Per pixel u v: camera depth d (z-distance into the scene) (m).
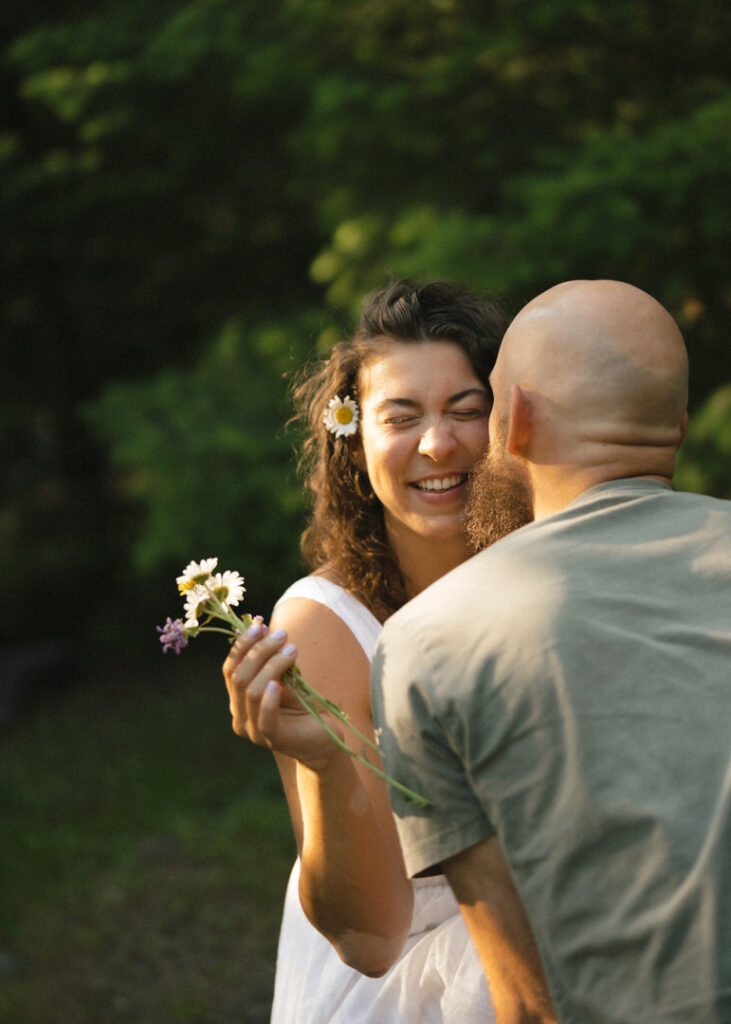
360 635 1.90
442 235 5.16
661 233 5.11
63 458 10.43
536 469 1.41
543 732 1.20
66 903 5.43
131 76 7.50
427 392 1.88
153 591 10.07
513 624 1.24
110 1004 4.53
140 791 6.95
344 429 1.97
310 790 1.53
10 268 9.35
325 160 6.45
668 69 5.92
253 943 4.99
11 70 8.79
